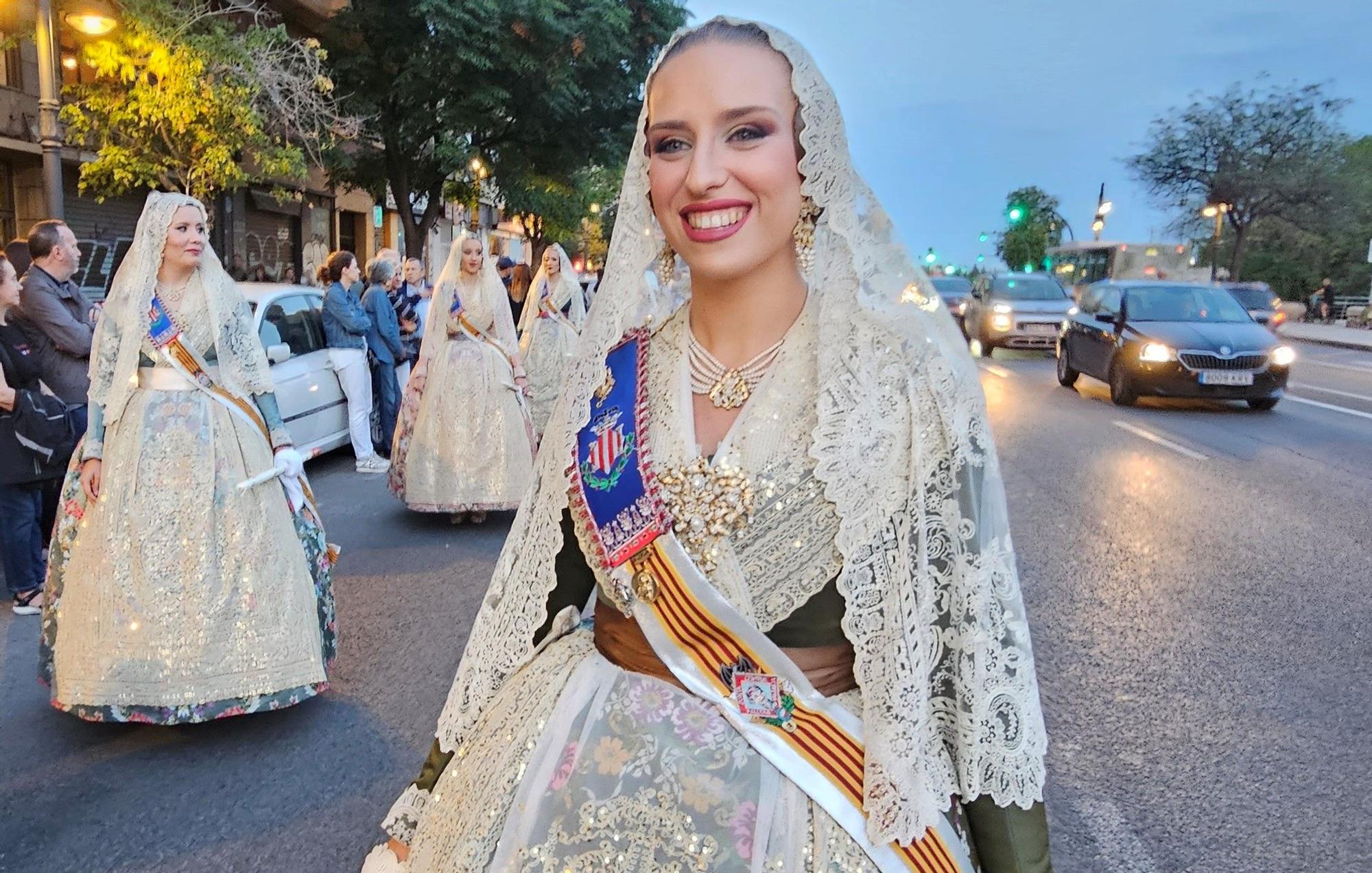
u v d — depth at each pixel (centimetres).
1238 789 333
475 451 697
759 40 124
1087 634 478
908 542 115
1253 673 430
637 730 119
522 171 2338
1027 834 118
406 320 1084
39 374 526
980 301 2181
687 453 123
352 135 1894
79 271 1452
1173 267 3281
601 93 2222
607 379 133
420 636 485
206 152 1336
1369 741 367
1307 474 875
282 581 382
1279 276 4569
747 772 115
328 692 418
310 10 2223
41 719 394
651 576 121
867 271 124
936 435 117
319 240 2678
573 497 131
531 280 1130
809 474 118
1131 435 1080
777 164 122
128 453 371
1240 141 4209
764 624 118
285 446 396
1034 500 770
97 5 1261
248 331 393
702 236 124
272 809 326
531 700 130
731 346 128
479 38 1947
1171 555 618
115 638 362
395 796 334
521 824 120
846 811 114
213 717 368
